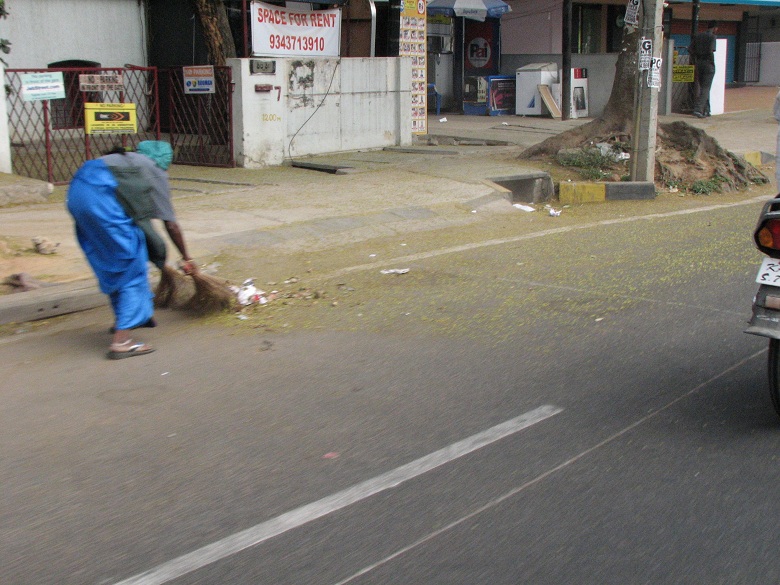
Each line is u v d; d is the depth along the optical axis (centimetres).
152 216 602
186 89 1431
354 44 1720
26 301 680
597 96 2381
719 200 1246
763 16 3700
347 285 770
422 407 493
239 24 1666
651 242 925
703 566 330
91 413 496
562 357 574
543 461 421
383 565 334
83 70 1227
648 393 509
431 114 2525
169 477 412
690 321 644
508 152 1553
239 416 486
